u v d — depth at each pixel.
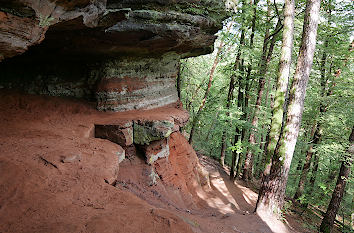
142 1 6.69
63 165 4.89
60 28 5.55
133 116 8.54
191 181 10.87
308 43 7.82
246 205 11.40
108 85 9.04
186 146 11.73
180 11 7.58
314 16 7.72
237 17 12.07
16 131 6.60
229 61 14.70
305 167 14.25
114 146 6.87
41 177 4.25
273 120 8.92
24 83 9.37
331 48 12.45
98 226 3.30
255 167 21.25
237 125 12.61
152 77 10.34
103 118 8.34
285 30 8.35
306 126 15.62
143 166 8.11
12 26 3.82
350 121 12.34
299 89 8.01
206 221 6.97
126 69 9.41
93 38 6.87
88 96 9.62
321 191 13.78
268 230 7.61
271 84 18.80
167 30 7.30
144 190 7.33
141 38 7.50
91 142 6.71
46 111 8.38
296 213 12.46
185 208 8.12
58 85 9.55
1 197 3.54
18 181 3.91
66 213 3.54
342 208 15.65
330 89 12.90
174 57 11.03
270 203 8.55
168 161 9.51
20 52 4.34
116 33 6.74
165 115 9.06
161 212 3.96
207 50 11.64
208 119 17.33
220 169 16.88
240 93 14.55
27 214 3.36
